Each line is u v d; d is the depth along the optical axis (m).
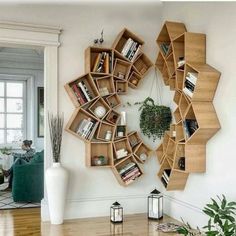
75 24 4.13
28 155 6.75
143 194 4.38
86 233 3.44
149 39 4.46
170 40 3.91
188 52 3.48
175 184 3.85
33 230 3.57
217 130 3.29
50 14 4.03
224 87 3.22
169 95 4.32
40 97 8.01
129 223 3.81
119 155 4.09
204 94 3.32
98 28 4.23
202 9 3.61
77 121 4.07
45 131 3.99
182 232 2.72
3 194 5.85
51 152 3.98
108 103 4.11
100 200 4.17
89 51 3.97
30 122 8.05
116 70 4.28
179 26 3.93
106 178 4.21
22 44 3.93
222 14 3.27
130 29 4.38
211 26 3.45
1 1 3.85
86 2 4.18
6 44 3.93
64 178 3.74
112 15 4.29
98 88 4.03
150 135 4.37
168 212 4.23
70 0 4.11
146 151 4.37
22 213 4.42
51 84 4.00
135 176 4.15
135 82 4.32
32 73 7.95
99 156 4.09
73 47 4.11
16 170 5.08
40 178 5.15
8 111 7.95
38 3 3.98
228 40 3.18
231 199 3.09
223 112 3.22
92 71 4.04
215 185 3.33
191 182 3.75
